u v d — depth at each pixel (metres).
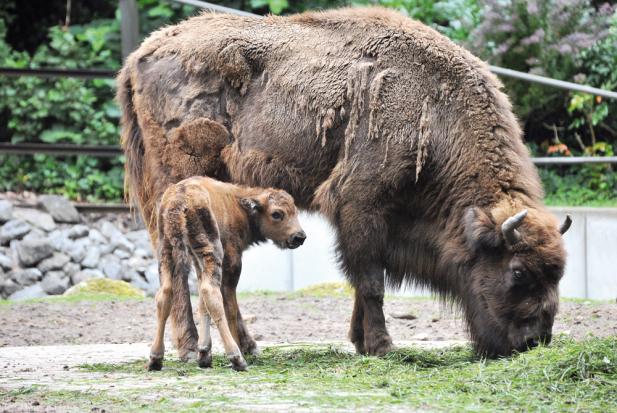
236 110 17.48
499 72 25.08
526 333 14.90
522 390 12.43
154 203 17.72
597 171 31.36
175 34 18.16
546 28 31.92
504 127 16.25
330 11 17.92
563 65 31.62
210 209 14.35
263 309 24.39
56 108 33.84
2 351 17.95
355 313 16.98
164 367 15.01
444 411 11.38
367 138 16.41
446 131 16.23
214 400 12.11
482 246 15.18
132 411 11.54
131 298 25.88
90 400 12.28
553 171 32.25
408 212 16.56
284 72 17.23
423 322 22.45
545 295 14.90
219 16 18.25
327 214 16.64
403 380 13.38
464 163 16.03
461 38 33.50
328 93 16.81
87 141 33.78
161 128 17.72
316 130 16.80
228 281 15.46
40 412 11.58
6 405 12.04
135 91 18.03
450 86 16.38
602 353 13.29
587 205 29.77
